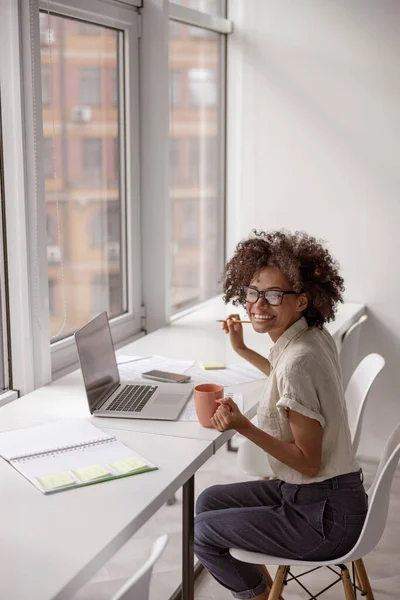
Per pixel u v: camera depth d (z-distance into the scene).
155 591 2.47
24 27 2.33
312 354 1.84
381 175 3.56
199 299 3.97
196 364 2.58
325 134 3.64
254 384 2.33
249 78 3.74
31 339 2.45
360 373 2.41
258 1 3.67
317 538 1.81
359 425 2.27
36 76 2.40
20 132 2.34
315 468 1.79
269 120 3.73
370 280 3.64
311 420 1.78
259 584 1.96
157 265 3.38
